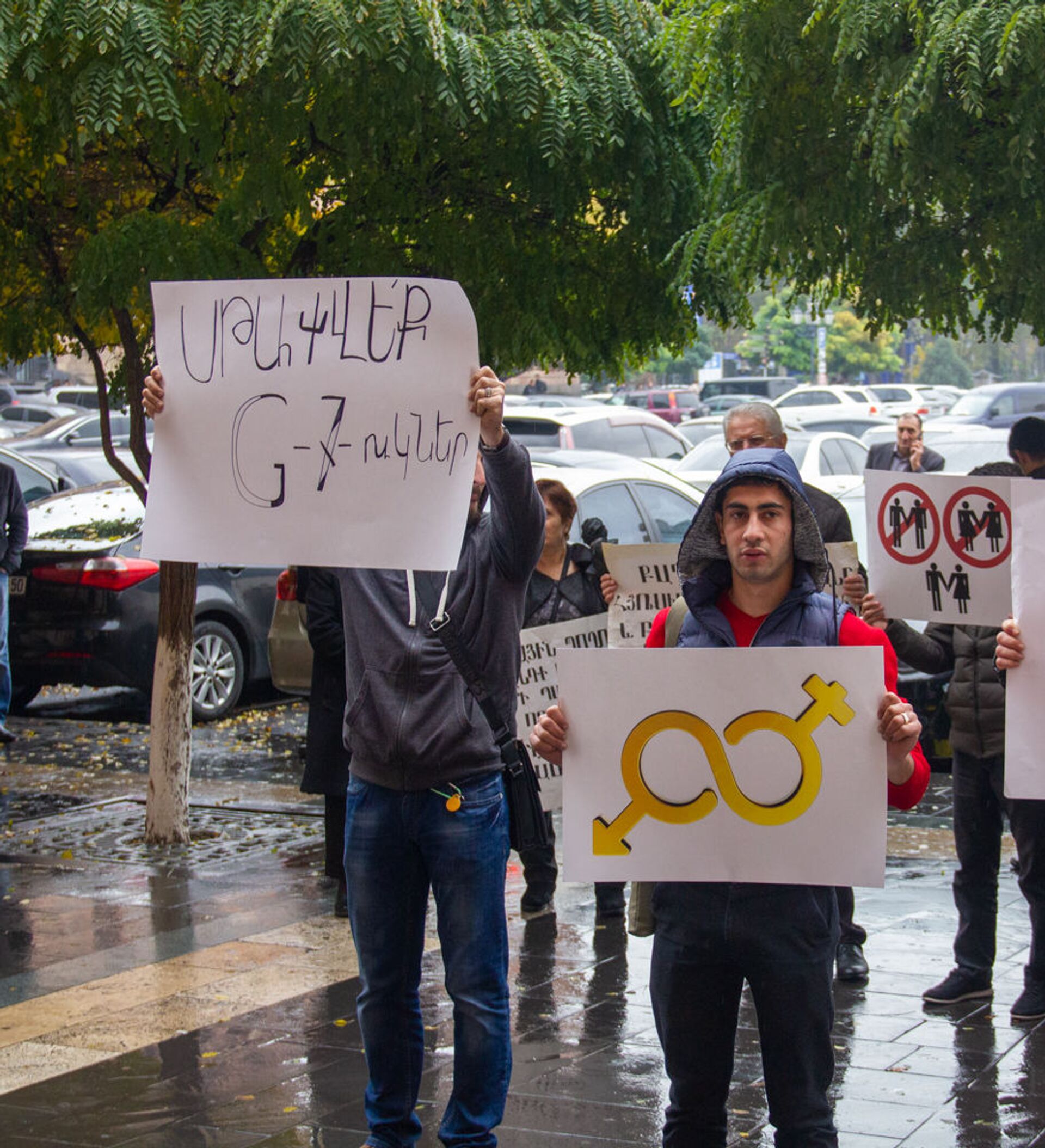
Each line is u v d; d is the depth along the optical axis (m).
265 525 4.02
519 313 7.40
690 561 3.54
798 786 3.34
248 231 7.32
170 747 8.23
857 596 5.54
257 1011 5.66
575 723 3.42
